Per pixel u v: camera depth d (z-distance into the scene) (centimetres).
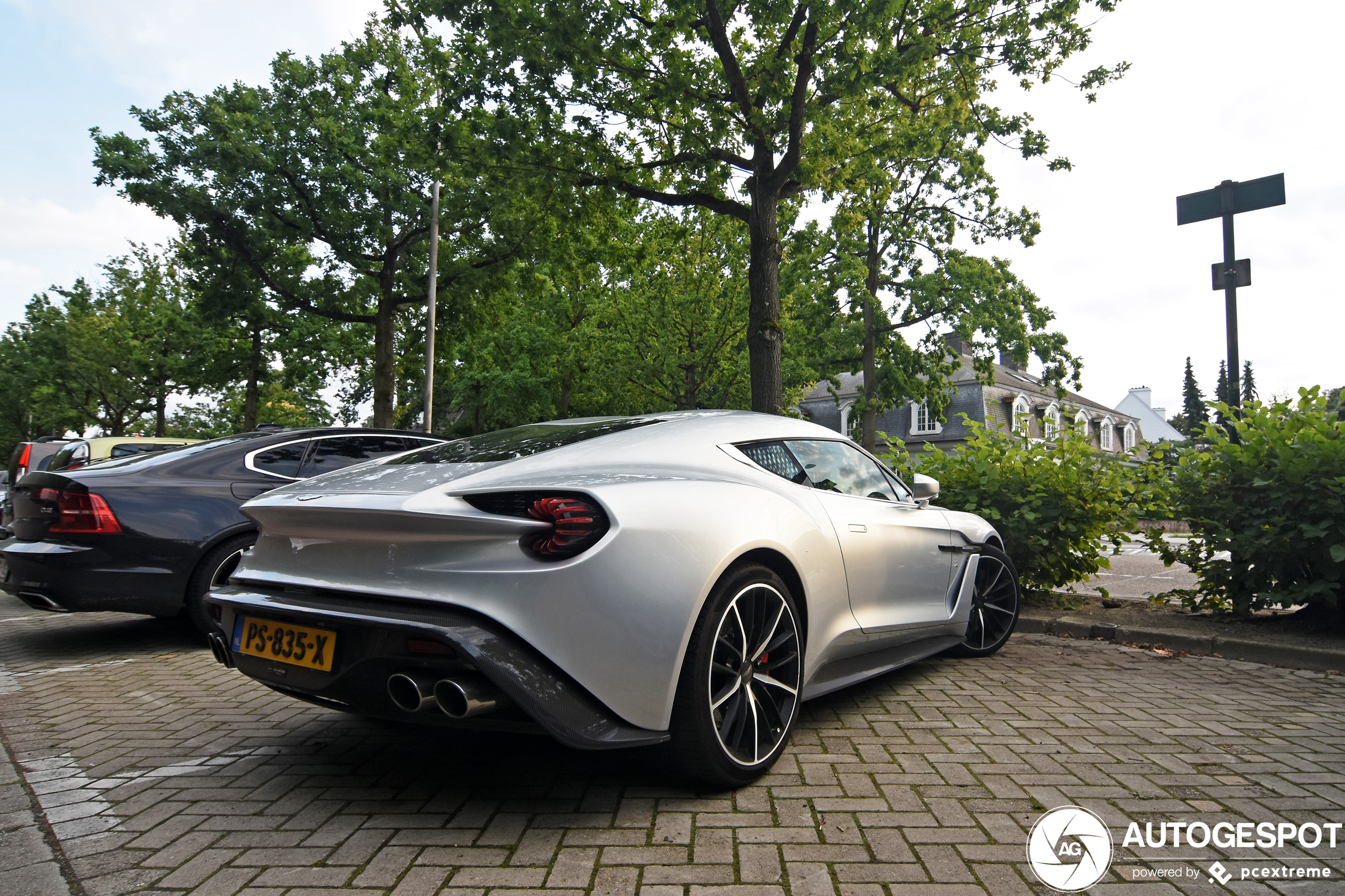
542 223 1154
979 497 627
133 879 203
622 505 241
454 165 1078
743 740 267
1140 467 584
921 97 1155
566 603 223
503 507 235
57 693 400
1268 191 688
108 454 968
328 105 1875
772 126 906
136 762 294
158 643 534
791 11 826
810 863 210
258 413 3681
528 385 2816
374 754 303
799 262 2248
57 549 454
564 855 214
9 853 218
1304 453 482
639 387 2358
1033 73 1101
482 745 312
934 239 2333
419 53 1833
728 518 269
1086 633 536
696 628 250
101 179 1733
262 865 210
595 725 224
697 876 202
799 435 357
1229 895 194
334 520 243
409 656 221
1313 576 501
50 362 3319
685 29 917
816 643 310
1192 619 558
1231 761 288
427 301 1803
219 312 1883
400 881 200
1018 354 2255
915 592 390
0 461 4853
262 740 320
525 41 910
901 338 2389
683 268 2219
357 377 3562
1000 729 327
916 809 245
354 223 1861
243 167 1753
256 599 258
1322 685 404
